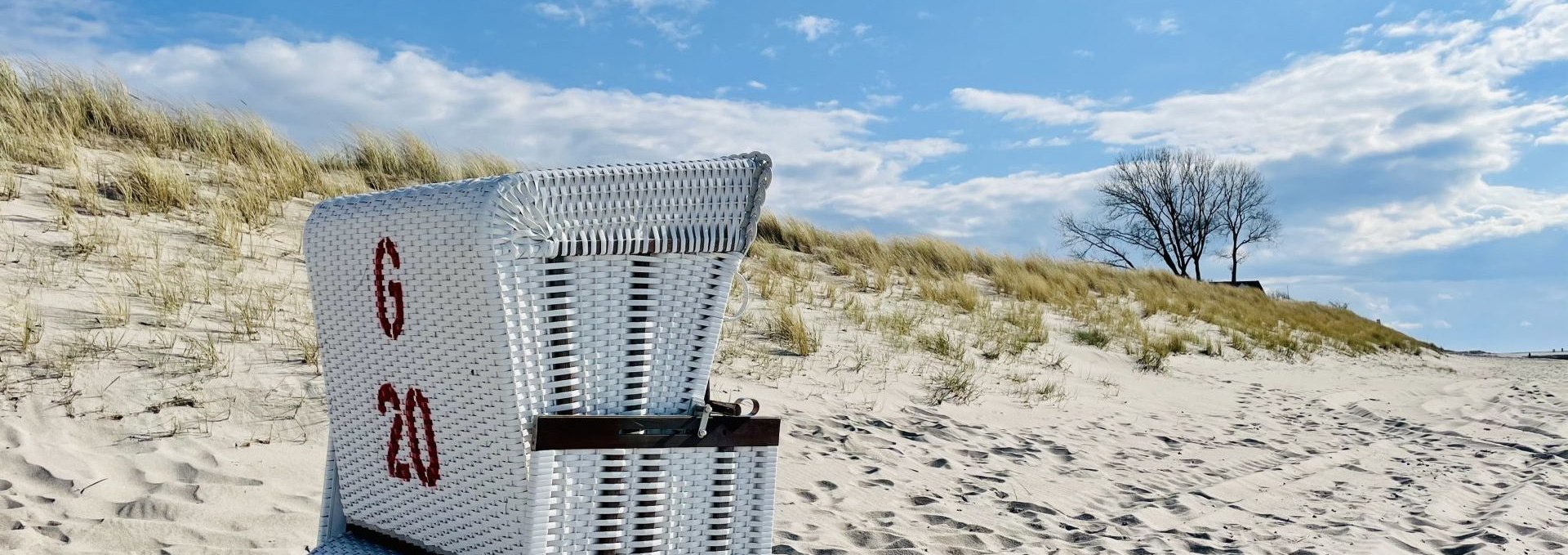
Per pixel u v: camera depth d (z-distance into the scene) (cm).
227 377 505
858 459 579
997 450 661
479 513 206
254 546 344
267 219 839
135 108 1012
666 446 205
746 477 217
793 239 1448
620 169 198
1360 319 2736
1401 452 794
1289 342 1661
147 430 440
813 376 780
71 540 331
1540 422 977
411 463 222
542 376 198
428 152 1227
